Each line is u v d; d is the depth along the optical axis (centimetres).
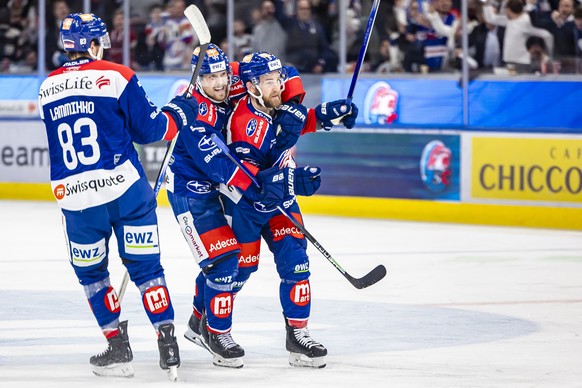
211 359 1373
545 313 1683
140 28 3300
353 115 1362
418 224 2819
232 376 1272
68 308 1722
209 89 1284
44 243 2481
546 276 2033
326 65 3092
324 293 1864
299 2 3092
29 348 1428
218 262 1298
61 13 3341
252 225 1311
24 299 1800
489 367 1317
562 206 2703
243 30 3170
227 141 1304
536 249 2378
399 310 1712
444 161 2852
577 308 1723
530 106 2825
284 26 3120
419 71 2955
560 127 2789
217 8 3192
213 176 1269
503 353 1402
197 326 1407
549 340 1484
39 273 2075
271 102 1287
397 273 2072
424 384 1229
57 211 3073
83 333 1530
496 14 2836
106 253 1261
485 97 2878
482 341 1479
